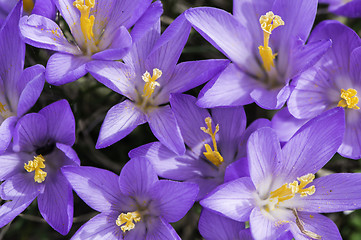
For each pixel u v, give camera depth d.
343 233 0.54
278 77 0.49
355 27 0.54
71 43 0.48
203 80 0.46
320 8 0.54
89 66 0.46
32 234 0.53
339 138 0.46
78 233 0.46
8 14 0.48
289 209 0.47
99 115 0.52
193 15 0.47
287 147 0.46
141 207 0.47
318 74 0.49
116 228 0.47
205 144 0.47
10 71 0.48
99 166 0.52
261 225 0.46
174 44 0.47
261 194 0.47
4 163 0.47
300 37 0.48
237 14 0.48
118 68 0.48
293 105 0.48
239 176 0.46
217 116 0.48
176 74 0.48
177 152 0.46
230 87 0.48
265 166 0.46
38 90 0.46
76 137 0.50
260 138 0.45
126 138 0.53
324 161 0.47
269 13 0.47
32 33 0.47
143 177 0.46
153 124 0.47
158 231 0.47
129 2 0.48
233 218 0.45
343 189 0.46
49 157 0.48
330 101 0.49
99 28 0.48
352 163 0.52
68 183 0.46
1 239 0.52
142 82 0.48
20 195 0.47
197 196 0.47
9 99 0.48
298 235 0.46
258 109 0.52
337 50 0.49
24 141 0.47
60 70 0.47
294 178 0.47
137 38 0.47
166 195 0.46
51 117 0.47
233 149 0.48
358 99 0.49
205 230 0.46
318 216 0.47
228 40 0.48
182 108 0.47
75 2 0.47
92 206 0.46
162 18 0.53
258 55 0.49
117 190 0.47
